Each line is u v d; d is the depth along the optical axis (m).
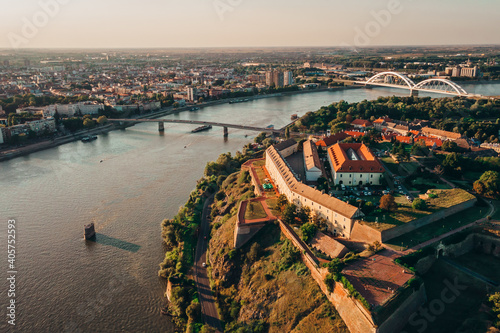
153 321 196.88
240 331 182.50
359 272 176.12
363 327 154.25
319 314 173.50
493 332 146.75
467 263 195.50
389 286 166.38
